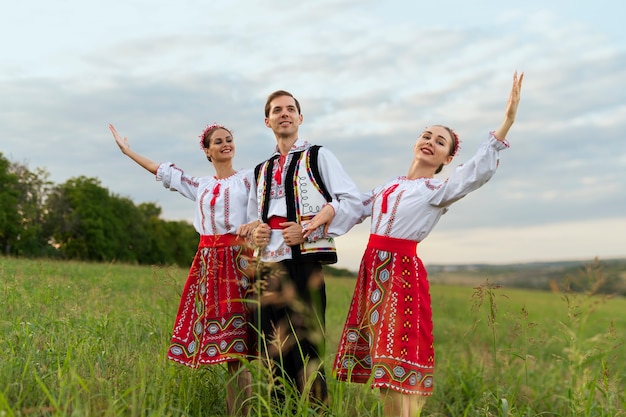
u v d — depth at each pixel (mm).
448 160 4289
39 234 49750
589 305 4387
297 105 4355
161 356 4242
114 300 7656
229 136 4492
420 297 3889
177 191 4707
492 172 3713
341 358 4027
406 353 3756
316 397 3967
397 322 3781
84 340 4320
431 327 3947
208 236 4309
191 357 4184
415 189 3947
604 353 4840
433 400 5398
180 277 5762
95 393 3443
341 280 14453
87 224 52438
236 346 4125
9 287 6121
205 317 4168
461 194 3775
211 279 4215
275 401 3854
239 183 4422
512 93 3701
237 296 4195
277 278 4055
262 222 4199
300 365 3998
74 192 53750
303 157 4184
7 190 44406
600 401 4793
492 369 6281
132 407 2971
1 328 4652
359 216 4125
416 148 4172
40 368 3717
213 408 4137
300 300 4031
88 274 12625
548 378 6203
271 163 4312
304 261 4035
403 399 3793
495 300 4141
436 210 3949
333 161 4184
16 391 3328
